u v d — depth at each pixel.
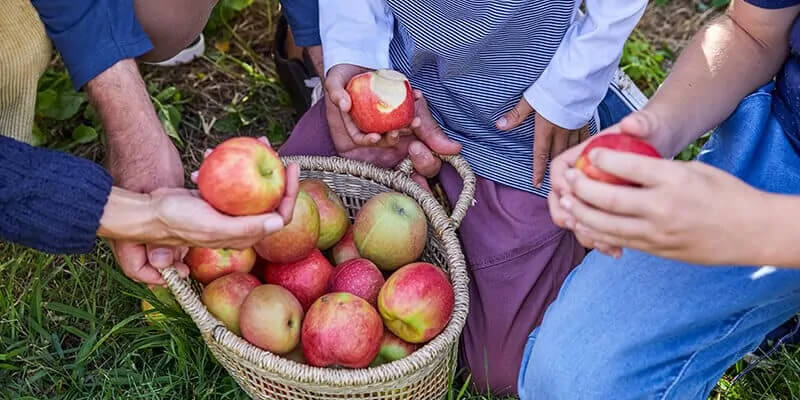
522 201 1.93
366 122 1.79
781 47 1.47
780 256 1.11
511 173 1.94
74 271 1.97
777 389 1.85
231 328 1.64
